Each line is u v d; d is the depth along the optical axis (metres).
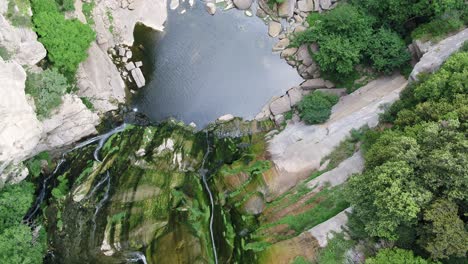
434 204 21.67
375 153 26.05
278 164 31.42
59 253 28.34
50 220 29.48
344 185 27.16
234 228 28.98
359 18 35.16
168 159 32.16
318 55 35.06
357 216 25.75
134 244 27.39
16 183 27.64
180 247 27.05
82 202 29.62
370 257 23.16
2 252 24.52
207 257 27.30
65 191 30.69
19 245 25.36
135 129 34.12
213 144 34.72
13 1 27.28
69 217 29.22
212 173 32.44
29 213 29.69
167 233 27.59
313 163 30.97
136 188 29.83
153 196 29.58
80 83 32.78
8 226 26.11
